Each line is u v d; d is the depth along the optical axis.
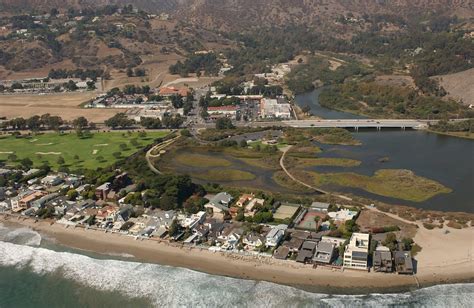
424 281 164.12
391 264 168.62
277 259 180.25
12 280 178.62
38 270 184.12
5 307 163.25
